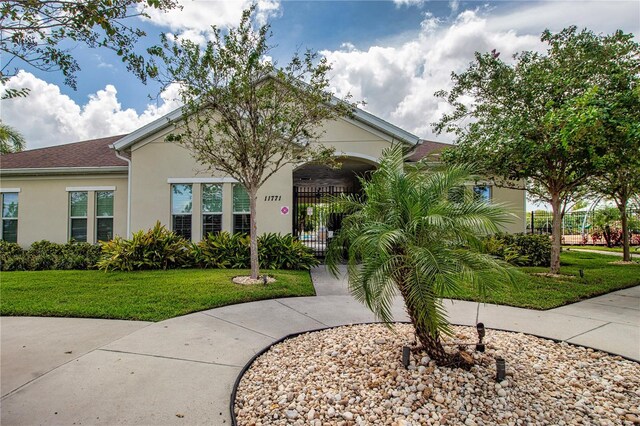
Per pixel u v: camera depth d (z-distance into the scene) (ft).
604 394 10.26
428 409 9.31
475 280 10.33
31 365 11.98
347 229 13.02
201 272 29.45
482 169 26.48
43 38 9.53
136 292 22.17
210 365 12.15
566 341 14.53
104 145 51.42
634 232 55.72
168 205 37.60
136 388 10.42
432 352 11.45
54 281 25.71
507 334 15.34
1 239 43.14
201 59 24.12
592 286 24.82
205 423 8.73
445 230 11.01
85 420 8.75
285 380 11.12
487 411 9.23
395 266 10.78
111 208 42.63
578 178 26.76
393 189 12.02
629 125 18.83
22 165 43.70
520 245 37.01
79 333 15.31
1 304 19.49
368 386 10.52
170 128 37.19
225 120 25.57
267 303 20.89
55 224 43.01
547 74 24.77
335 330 16.06
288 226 36.55
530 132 24.13
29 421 8.67
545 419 8.98
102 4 8.81
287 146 26.76
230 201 37.04
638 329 16.14
